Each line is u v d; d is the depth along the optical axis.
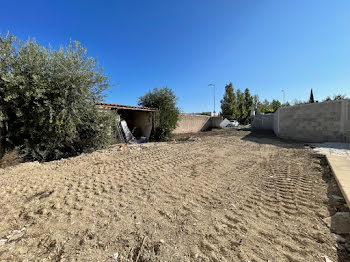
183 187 3.05
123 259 1.48
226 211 2.21
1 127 4.73
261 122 16.75
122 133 10.23
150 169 4.18
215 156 5.52
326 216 1.97
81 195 2.77
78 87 5.54
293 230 1.77
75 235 1.80
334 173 3.06
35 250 1.61
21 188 3.07
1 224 2.02
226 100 29.28
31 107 4.88
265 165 4.30
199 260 1.44
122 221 2.03
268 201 2.43
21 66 4.66
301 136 8.55
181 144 8.47
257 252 1.50
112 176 3.69
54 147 5.51
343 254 1.42
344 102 6.86
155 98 12.16
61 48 5.42
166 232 1.82
